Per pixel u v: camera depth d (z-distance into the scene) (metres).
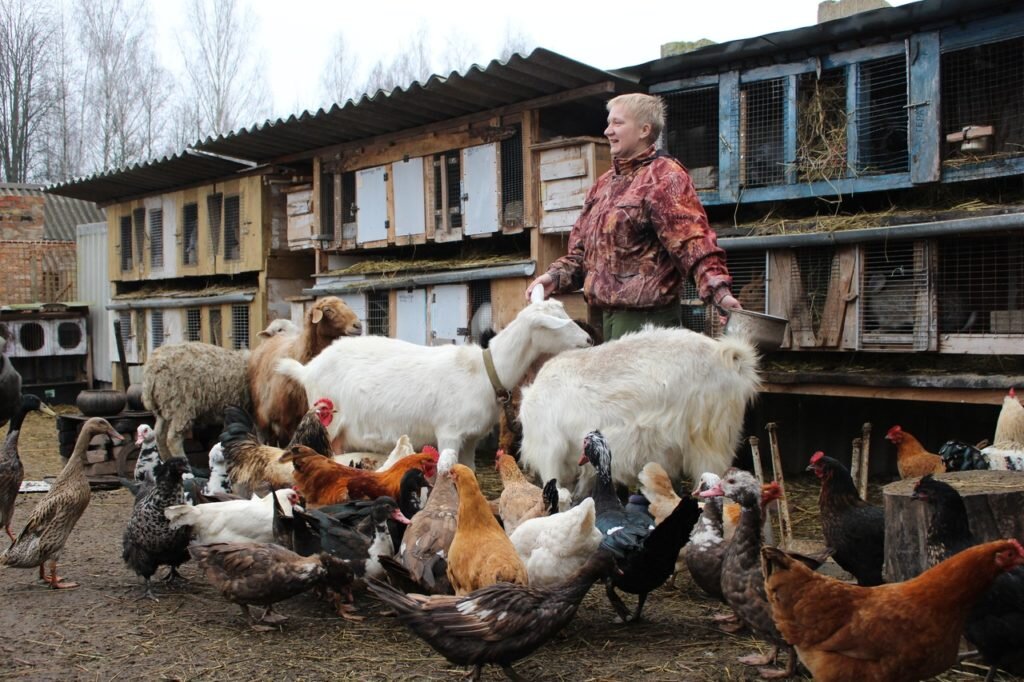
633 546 4.46
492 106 8.88
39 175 32.38
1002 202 6.48
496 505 6.12
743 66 7.62
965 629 3.69
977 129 6.45
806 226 7.20
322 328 8.14
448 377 6.56
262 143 10.80
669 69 7.98
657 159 5.93
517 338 6.34
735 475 4.28
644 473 5.23
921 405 8.15
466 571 4.25
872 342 6.90
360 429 6.88
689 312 7.96
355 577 4.99
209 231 12.98
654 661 4.25
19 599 5.38
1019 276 6.53
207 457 9.94
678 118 8.30
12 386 9.32
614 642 4.52
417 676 4.15
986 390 6.41
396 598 3.86
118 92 32.34
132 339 14.88
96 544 6.79
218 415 9.30
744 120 7.64
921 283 6.68
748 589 4.07
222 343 12.79
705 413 5.23
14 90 31.22
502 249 9.70
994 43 6.42
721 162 7.76
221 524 5.30
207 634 4.75
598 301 6.10
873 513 4.68
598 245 6.05
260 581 4.68
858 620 3.34
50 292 19.23
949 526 3.92
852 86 7.07
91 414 9.22
